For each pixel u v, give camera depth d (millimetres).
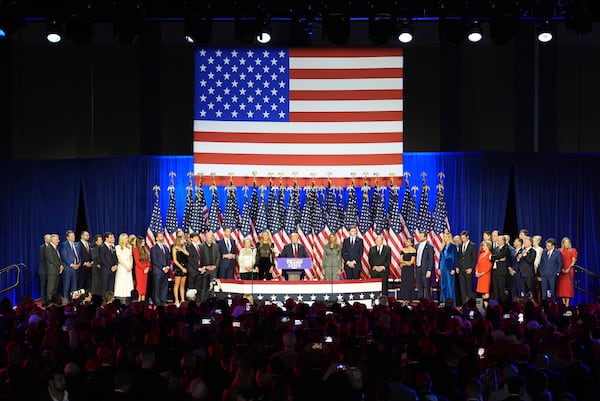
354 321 13148
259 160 23812
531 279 21812
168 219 24312
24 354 10141
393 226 23750
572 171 24156
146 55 25344
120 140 25281
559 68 24984
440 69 25281
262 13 20844
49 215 24297
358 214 24078
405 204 24109
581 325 11547
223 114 23828
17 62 25078
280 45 25203
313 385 8711
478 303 21031
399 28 20891
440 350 10305
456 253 22391
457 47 25266
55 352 10148
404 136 25297
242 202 24234
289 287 20141
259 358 9805
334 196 23812
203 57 23906
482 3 20641
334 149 23797
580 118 24875
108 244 22172
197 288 22281
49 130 25125
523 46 25094
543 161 24266
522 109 25109
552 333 11320
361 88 23812
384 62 23828
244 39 21234
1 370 9625
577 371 9227
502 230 24312
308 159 23828
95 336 11906
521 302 16297
